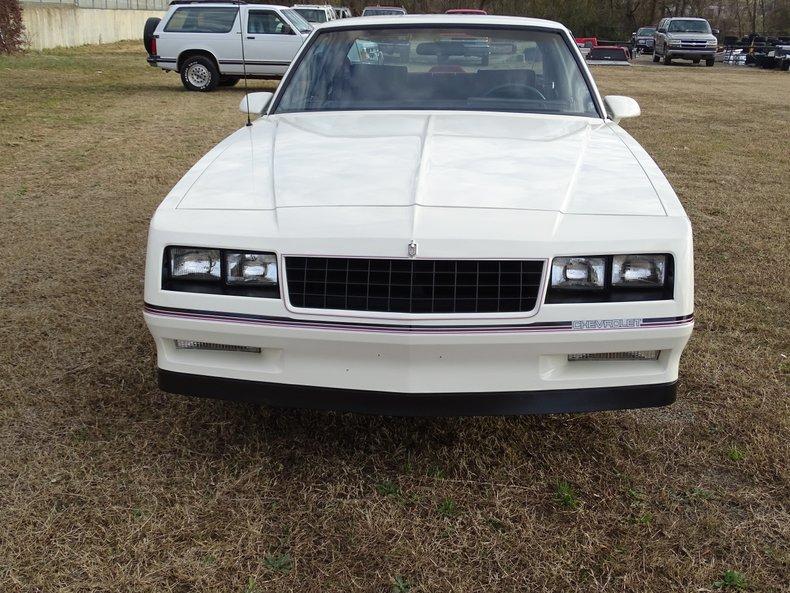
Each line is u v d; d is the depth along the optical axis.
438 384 2.39
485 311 2.33
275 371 2.46
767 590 2.14
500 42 3.88
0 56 22.09
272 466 2.73
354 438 2.92
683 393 3.28
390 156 2.91
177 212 2.54
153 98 13.83
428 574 2.21
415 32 3.92
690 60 33.12
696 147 9.57
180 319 2.45
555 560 2.27
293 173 2.78
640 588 2.15
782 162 8.64
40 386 3.26
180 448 2.82
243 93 14.97
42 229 5.55
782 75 26.23
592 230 2.39
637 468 2.73
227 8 14.86
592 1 54.00
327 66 3.95
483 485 2.64
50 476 2.63
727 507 2.51
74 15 30.67
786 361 3.58
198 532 2.37
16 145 8.88
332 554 2.29
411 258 2.30
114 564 2.23
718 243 5.43
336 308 2.35
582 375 2.44
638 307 2.37
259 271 2.39
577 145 3.14
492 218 2.41
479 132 3.28
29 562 2.22
